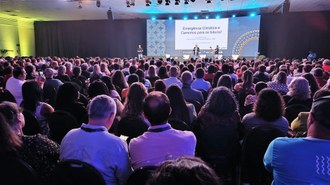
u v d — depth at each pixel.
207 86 4.80
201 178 0.58
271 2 11.55
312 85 4.14
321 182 1.15
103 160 1.64
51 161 1.68
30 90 2.89
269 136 2.11
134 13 14.44
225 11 14.08
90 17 15.66
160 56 15.05
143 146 1.67
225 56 14.19
